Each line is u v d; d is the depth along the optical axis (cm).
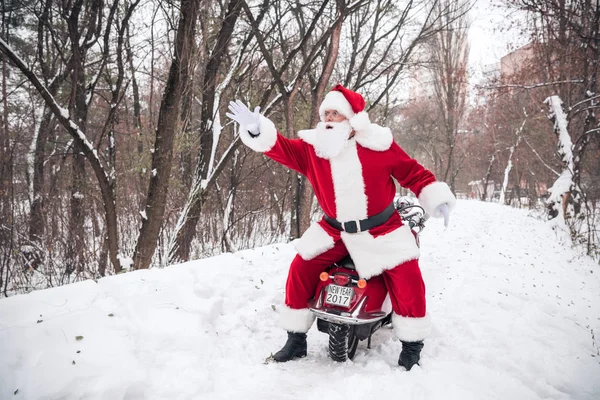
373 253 338
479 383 313
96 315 346
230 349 367
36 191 837
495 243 955
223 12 901
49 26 707
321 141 337
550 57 1666
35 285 724
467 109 3991
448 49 3012
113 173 891
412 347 345
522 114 2512
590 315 527
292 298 361
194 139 952
